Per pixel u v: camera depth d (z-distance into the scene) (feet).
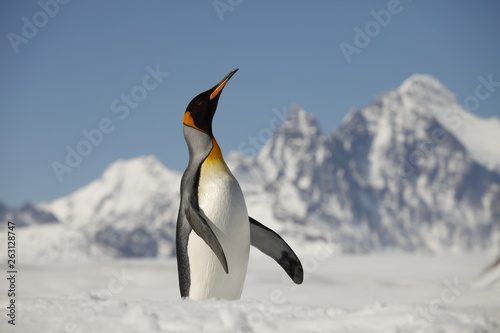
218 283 34.83
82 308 25.84
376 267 262.06
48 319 24.41
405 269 241.76
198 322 22.41
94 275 113.91
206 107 36.63
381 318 22.16
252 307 24.85
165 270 127.85
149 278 107.55
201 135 36.63
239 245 35.22
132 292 84.38
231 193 35.14
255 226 38.04
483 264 309.63
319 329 21.71
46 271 123.24
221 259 32.32
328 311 24.17
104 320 23.17
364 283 102.32
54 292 71.51
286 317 23.34
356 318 22.49
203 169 35.60
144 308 24.66
